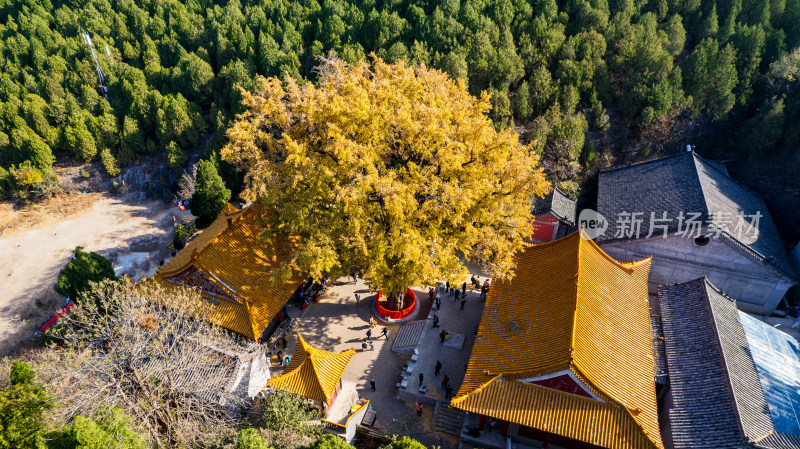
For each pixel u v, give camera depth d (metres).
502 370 31.45
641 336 34.47
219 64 85.75
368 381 38.47
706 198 44.12
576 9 67.75
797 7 62.09
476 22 66.69
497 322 35.75
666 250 44.41
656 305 39.78
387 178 33.41
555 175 56.22
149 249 66.00
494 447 33.16
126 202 79.81
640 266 40.97
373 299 45.97
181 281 39.06
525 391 30.34
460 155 34.38
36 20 98.62
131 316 30.56
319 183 33.97
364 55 70.25
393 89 38.22
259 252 40.75
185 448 28.14
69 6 107.19
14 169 78.31
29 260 66.12
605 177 55.28
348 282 48.16
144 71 89.81
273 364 39.66
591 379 28.77
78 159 86.94
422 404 36.72
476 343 34.78
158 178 81.38
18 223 74.56
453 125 38.47
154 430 28.12
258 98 40.69
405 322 43.16
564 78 60.66
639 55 60.72
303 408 30.86
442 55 64.69
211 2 99.75
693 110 57.44
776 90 56.75
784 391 32.03
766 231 47.03
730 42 60.81
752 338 35.62
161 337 30.73
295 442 28.45
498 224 37.78
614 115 62.59
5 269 64.38
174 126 79.50
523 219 37.09
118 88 89.94
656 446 26.77
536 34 64.50
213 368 31.72
